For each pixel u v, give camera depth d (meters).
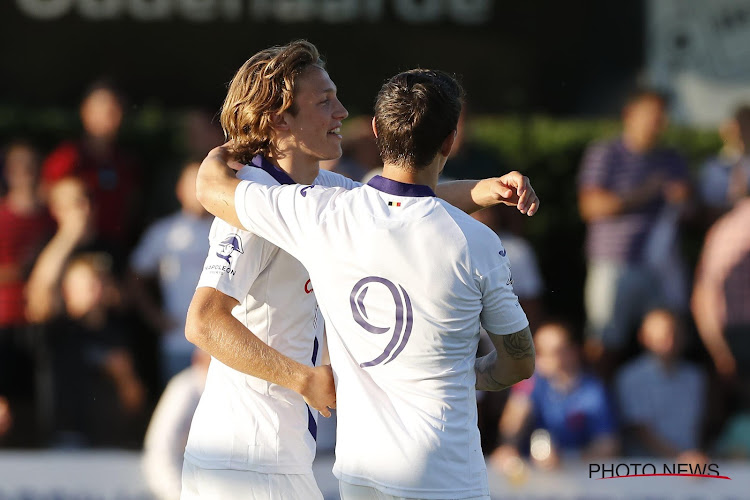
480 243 9.33
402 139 9.45
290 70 10.29
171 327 22.67
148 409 23.33
